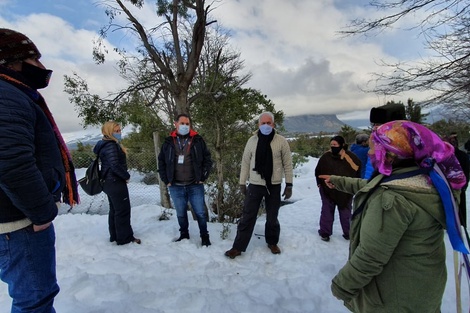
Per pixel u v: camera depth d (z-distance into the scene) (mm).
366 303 1501
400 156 1442
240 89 7055
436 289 1431
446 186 1361
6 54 1477
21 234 1527
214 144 6871
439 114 5055
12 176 1294
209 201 6910
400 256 1397
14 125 1325
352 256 1479
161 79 6160
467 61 4098
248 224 3760
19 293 1600
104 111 5805
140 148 7949
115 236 4102
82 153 8344
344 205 4445
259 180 3748
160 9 6004
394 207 1347
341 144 4457
